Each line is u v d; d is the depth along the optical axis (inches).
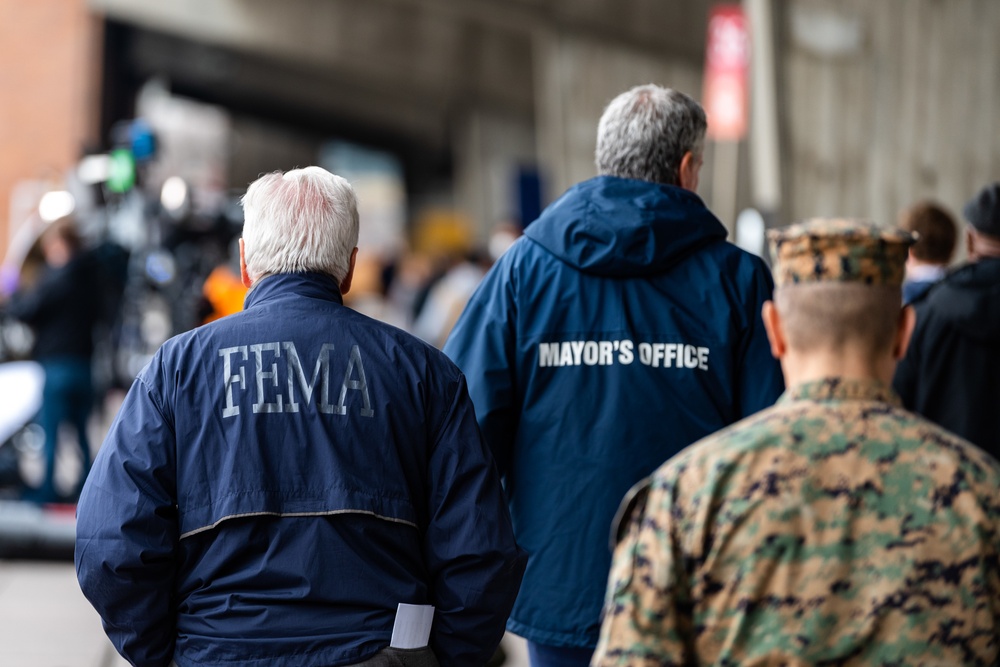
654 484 149.9
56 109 1819.6
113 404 992.9
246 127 3491.6
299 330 206.2
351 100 3078.2
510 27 2038.6
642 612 145.8
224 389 201.8
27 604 521.3
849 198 1065.5
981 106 1121.4
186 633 197.5
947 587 142.3
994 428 329.4
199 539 198.5
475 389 254.1
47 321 664.4
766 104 1029.8
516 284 256.4
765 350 251.8
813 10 1046.4
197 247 674.2
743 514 144.6
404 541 200.8
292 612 193.9
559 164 1990.7
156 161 678.5
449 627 201.9
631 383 248.5
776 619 143.0
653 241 249.1
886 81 1077.8
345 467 199.6
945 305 328.5
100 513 194.7
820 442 146.6
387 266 1900.8
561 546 248.7
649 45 2025.1
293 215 212.4
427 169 4040.4
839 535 143.6
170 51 2477.9
